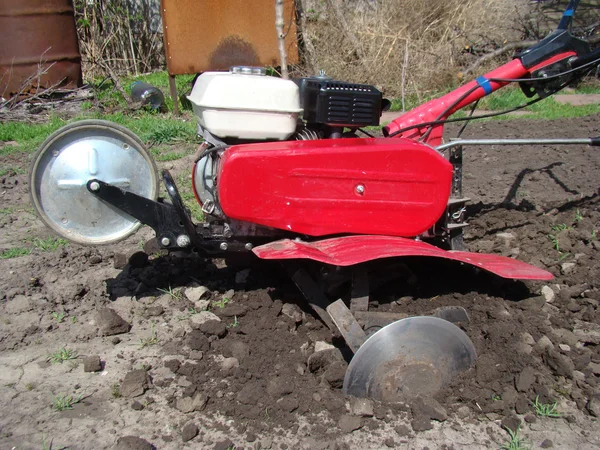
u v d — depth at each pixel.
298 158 3.21
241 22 9.77
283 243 3.30
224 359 3.51
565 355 3.50
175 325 3.88
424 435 2.94
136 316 4.00
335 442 2.87
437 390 3.13
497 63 11.88
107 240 3.59
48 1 9.51
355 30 11.34
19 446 2.84
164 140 7.98
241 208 3.24
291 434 2.93
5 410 3.09
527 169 7.05
